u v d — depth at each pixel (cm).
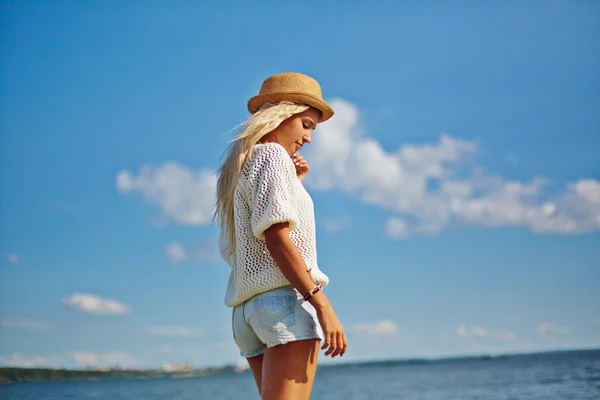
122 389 2475
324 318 218
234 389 2750
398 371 4962
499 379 2178
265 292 230
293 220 220
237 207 235
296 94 246
